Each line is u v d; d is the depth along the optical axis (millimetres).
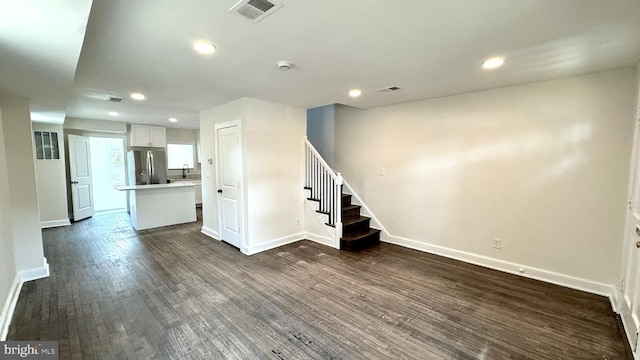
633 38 1932
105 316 2379
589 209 2779
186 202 5922
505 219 3303
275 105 4172
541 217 3057
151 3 1479
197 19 1667
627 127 2555
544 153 3000
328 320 2336
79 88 3238
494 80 2939
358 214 4789
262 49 2129
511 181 3232
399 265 3537
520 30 1830
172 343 2037
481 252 3520
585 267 2828
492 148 3350
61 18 1346
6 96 2961
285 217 4438
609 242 2689
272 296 2742
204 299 2680
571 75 2762
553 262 3010
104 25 1723
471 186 3553
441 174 3820
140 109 4660
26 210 3059
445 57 2301
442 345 2025
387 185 4453
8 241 2650
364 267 3477
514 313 2434
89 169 6453
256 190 4008
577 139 2807
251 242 3971
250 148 3898
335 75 2779
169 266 3504
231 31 1830
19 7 1229
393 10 1580
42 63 1955
